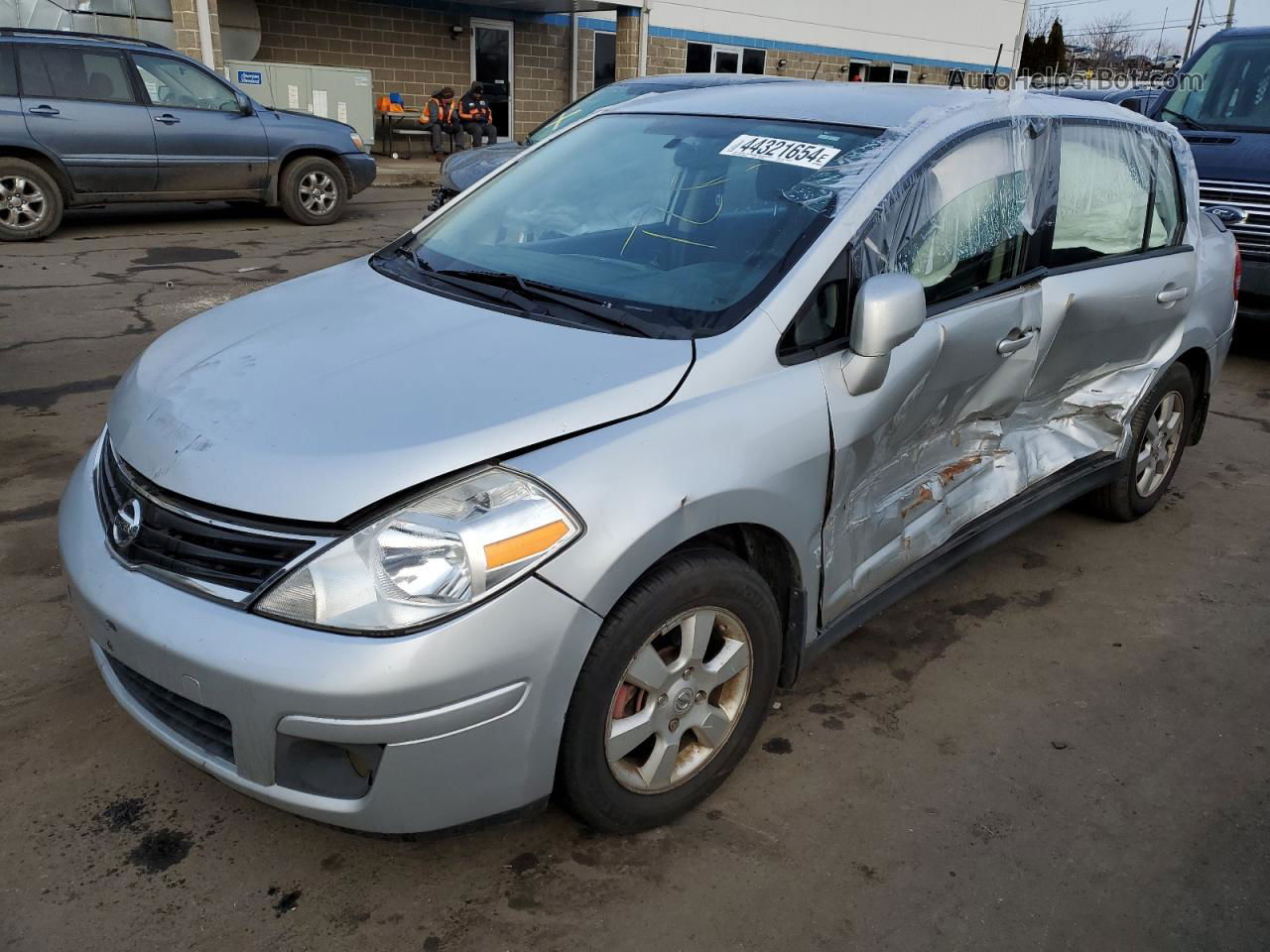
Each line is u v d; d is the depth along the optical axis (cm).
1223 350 470
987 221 316
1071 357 363
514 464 211
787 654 276
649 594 224
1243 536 451
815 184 287
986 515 347
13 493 424
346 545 200
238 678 198
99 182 972
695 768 256
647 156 328
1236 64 773
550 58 1900
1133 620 375
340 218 1170
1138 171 398
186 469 216
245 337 268
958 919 234
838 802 270
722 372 243
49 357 606
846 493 273
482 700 203
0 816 249
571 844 250
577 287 279
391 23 1708
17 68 920
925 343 285
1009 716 313
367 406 223
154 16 1407
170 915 224
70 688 300
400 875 239
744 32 2022
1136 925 236
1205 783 287
